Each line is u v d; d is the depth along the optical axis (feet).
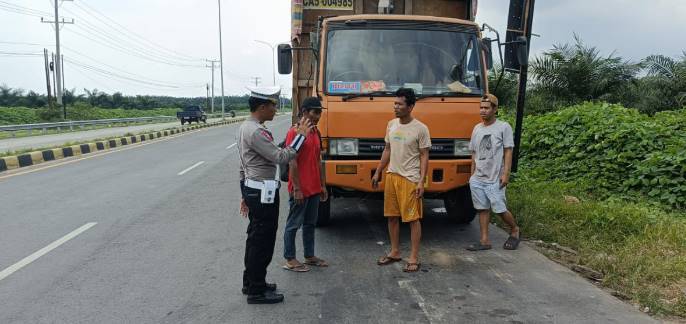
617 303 14.42
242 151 14.53
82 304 14.83
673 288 15.12
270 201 14.34
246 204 14.84
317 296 15.25
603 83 51.31
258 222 14.51
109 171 41.96
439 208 26.96
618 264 16.88
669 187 25.90
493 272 17.04
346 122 19.51
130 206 28.02
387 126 18.40
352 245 20.54
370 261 18.48
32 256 19.26
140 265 18.21
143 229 23.16
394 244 18.17
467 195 22.36
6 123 116.26
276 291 15.58
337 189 20.38
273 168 14.84
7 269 17.83
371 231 22.65
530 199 25.73
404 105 16.94
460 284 16.01
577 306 14.23
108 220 24.82
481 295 15.08
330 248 20.15
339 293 15.44
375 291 15.56
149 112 192.54
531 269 17.29
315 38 22.43
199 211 26.76
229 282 16.52
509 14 24.08
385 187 17.75
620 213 21.93
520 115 27.32
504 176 18.99
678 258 16.78
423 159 17.31
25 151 50.34
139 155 54.75
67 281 16.66
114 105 221.25
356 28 21.38
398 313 13.91
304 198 17.08
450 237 21.48
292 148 14.74
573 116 36.55
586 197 27.37
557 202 24.77
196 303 14.84
